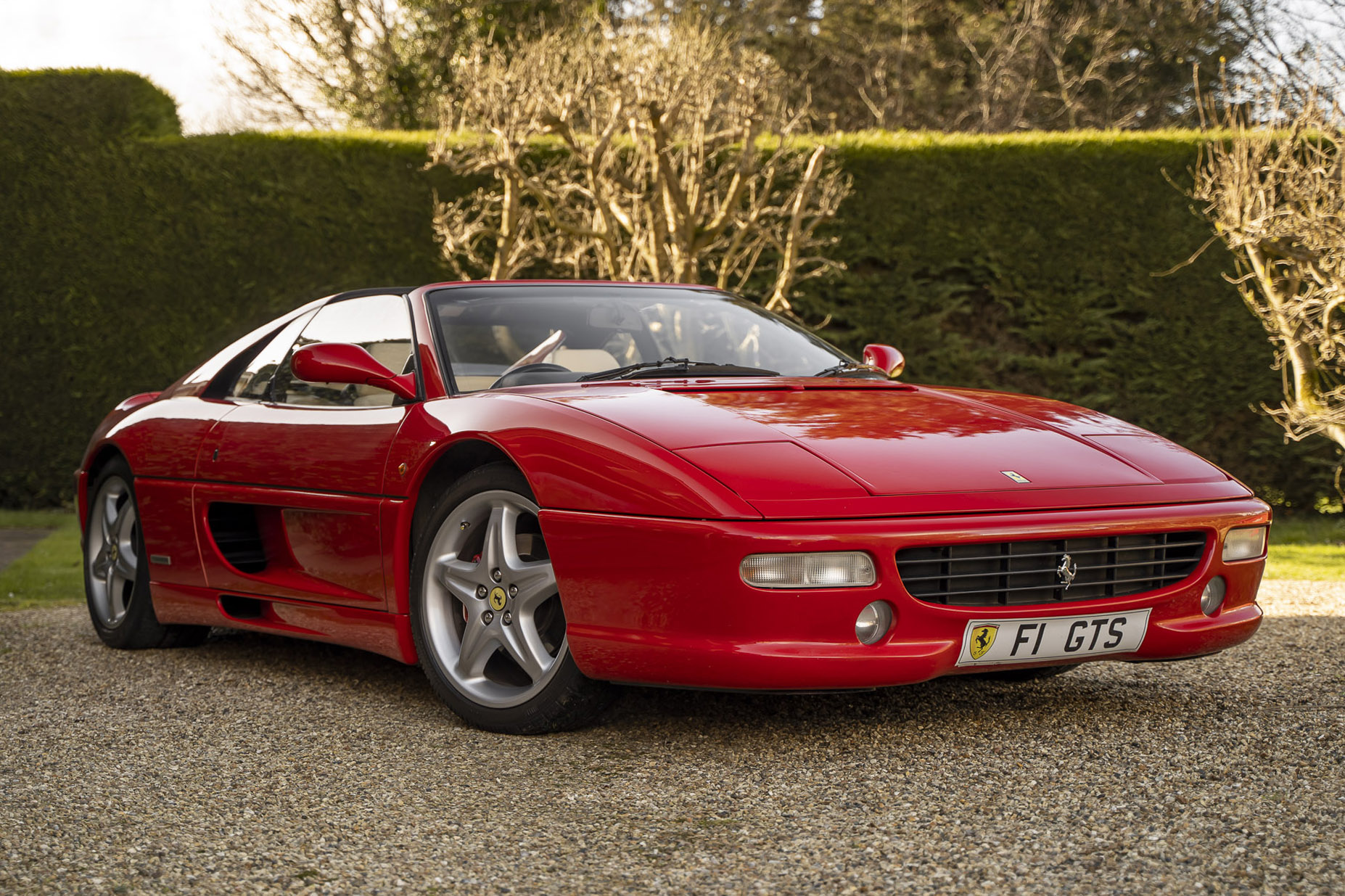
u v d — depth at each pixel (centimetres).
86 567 447
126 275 938
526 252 910
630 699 323
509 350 346
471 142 923
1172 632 283
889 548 251
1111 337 935
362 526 332
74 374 941
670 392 309
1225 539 288
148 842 219
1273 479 929
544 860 207
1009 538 259
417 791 249
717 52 909
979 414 314
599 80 830
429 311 354
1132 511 275
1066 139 930
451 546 312
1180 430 931
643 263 890
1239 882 189
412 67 2002
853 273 952
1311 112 762
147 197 937
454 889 195
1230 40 1966
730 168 921
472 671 304
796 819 225
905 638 256
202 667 394
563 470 276
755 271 954
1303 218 713
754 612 249
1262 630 424
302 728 306
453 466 321
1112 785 241
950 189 937
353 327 380
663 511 257
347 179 945
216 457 384
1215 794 234
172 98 974
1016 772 252
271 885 198
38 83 930
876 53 2180
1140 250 925
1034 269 936
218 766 271
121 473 429
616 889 194
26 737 301
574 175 936
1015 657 267
